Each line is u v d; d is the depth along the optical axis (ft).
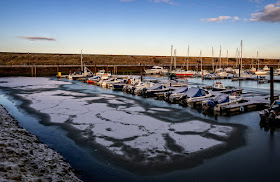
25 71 276.62
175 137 45.32
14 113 66.33
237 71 242.58
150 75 250.37
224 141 43.34
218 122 56.85
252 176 30.86
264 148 40.16
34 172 26.71
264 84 152.56
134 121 57.41
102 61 499.92
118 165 33.78
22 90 118.93
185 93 85.20
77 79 187.42
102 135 46.78
